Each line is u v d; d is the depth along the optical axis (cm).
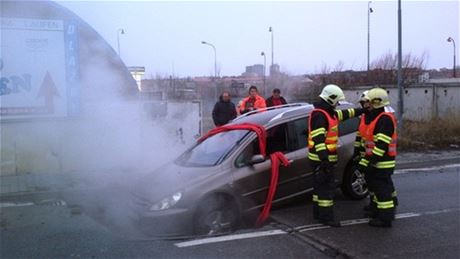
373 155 533
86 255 469
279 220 578
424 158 1088
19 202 685
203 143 638
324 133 543
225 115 991
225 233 535
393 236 517
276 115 642
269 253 470
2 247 494
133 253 473
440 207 644
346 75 3027
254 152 590
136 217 558
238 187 557
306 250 479
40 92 808
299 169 615
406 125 1472
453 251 471
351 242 496
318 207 564
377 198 552
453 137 1345
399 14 1545
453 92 2509
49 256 468
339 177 657
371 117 559
